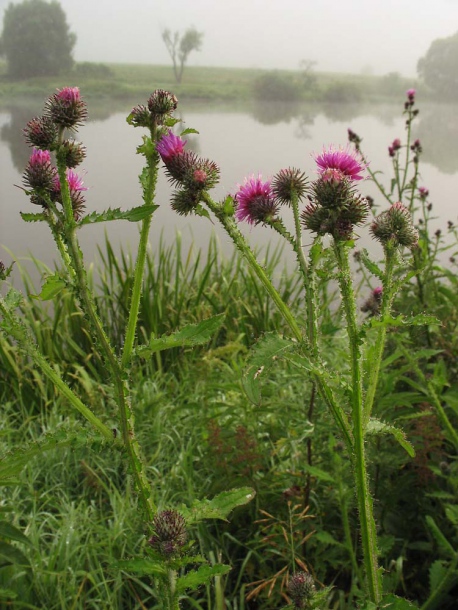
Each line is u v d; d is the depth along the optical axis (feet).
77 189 6.29
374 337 12.23
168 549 5.19
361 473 5.50
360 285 13.65
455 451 10.66
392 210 6.00
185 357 15.99
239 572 9.52
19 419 13.88
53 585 8.64
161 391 14.48
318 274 5.51
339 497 8.18
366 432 5.58
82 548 9.34
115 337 17.33
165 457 12.00
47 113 5.55
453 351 11.88
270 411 9.95
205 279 17.94
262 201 6.00
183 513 5.70
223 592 8.47
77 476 11.60
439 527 9.00
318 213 5.69
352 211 5.38
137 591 9.04
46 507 10.77
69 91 5.50
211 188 5.90
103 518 10.03
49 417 13.53
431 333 12.71
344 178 5.44
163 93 5.99
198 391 13.53
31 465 11.37
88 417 5.55
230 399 11.91
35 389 14.61
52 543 9.36
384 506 9.20
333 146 6.59
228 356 15.02
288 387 12.27
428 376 10.52
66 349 16.39
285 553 9.12
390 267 5.74
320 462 9.70
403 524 9.36
